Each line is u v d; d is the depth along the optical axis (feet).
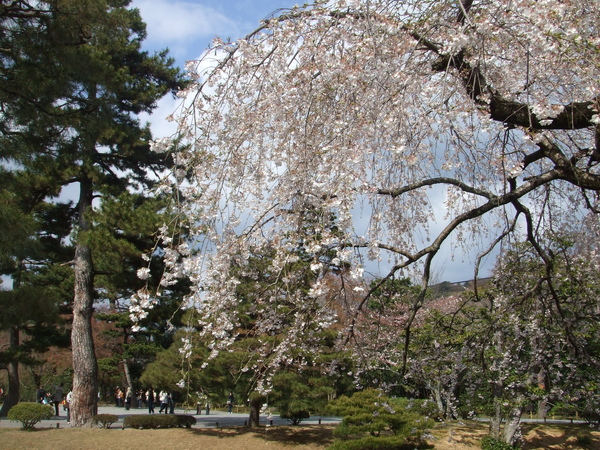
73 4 24.66
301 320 14.66
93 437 35.06
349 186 10.46
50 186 39.99
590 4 10.92
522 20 10.96
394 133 11.75
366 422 27.58
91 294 41.32
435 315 26.91
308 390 32.42
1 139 24.95
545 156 13.32
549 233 15.61
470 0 12.18
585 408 26.91
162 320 40.29
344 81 11.73
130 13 42.32
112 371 71.10
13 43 24.34
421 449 27.53
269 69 12.80
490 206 12.11
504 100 12.39
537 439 33.65
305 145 11.72
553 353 23.85
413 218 14.58
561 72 11.73
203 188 13.15
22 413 37.37
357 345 13.79
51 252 47.03
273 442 35.06
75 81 27.40
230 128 13.14
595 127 11.73
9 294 26.78
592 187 11.61
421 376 20.79
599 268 17.06
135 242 37.70
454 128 12.69
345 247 10.97
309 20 12.63
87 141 30.04
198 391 34.83
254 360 26.43
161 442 34.42
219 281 13.78
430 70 12.80
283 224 12.75
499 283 17.48
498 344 22.43
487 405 31.09
